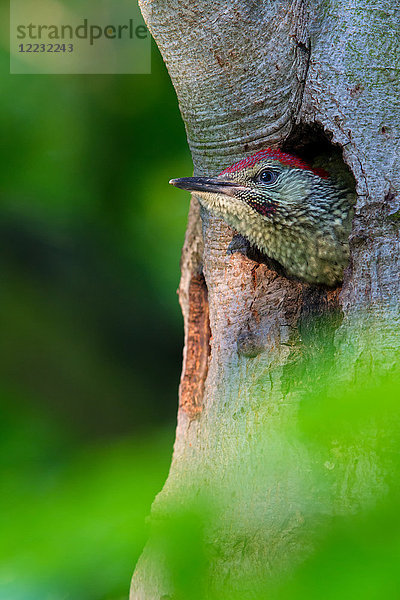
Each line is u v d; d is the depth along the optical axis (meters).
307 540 6.52
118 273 15.36
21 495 5.02
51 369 15.66
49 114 13.54
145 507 4.47
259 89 8.46
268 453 7.14
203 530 4.85
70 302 15.77
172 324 15.61
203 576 5.07
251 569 6.71
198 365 9.87
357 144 7.81
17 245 15.31
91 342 15.92
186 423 9.57
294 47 8.17
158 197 14.08
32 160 13.64
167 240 14.59
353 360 7.26
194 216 10.02
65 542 4.32
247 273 8.90
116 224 14.50
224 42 8.25
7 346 15.56
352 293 7.59
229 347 8.54
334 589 3.63
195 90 8.74
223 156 9.11
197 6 8.14
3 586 4.23
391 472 6.37
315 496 6.66
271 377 8.05
